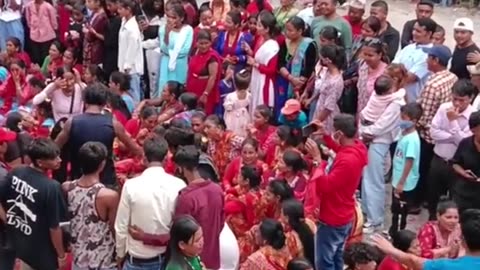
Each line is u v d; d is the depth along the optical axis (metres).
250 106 11.59
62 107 11.01
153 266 7.82
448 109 9.80
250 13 12.98
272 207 8.70
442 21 17.92
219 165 10.11
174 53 12.47
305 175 9.12
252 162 9.50
